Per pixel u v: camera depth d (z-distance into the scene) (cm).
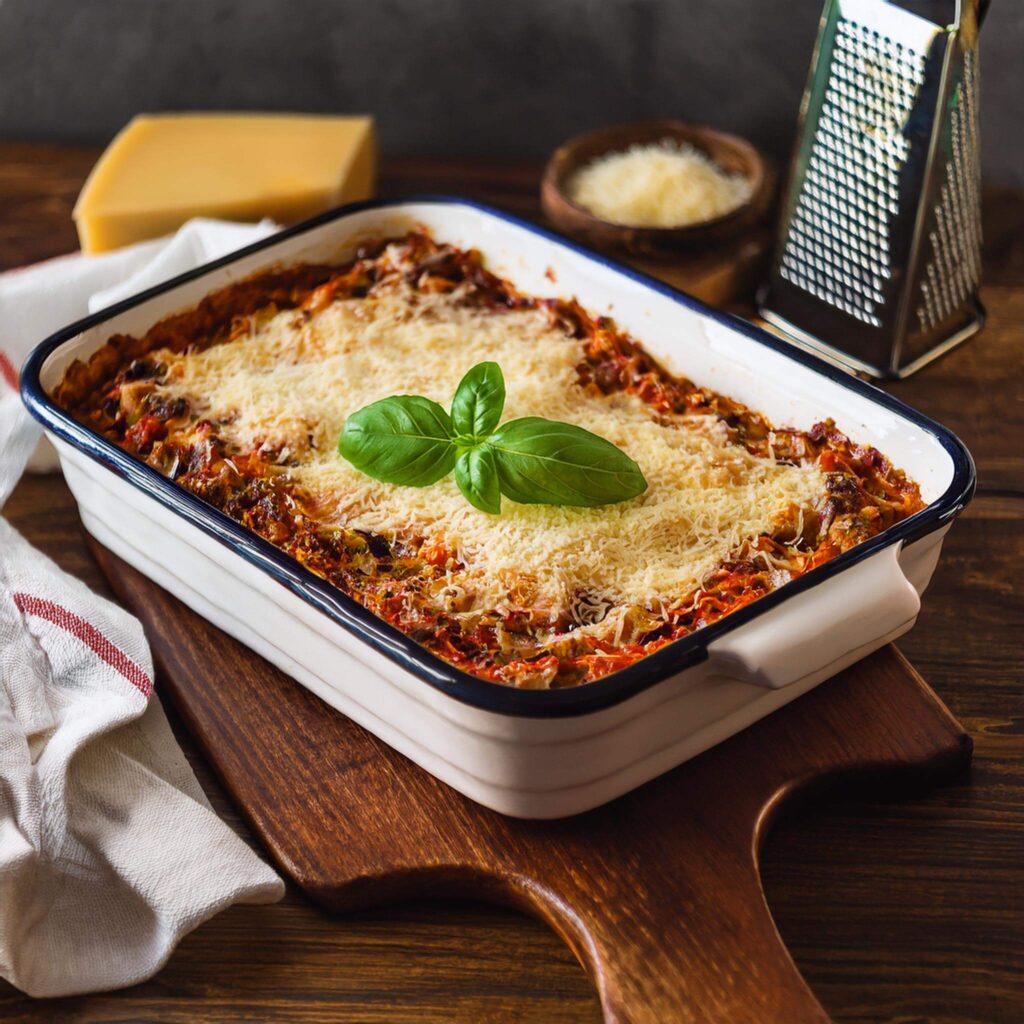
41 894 101
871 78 119
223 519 103
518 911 102
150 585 113
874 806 105
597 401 115
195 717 107
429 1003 99
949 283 125
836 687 107
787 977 96
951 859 103
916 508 108
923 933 100
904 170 119
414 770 105
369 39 148
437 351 117
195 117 144
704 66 145
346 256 124
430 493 108
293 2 147
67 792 102
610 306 119
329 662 103
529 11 146
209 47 150
